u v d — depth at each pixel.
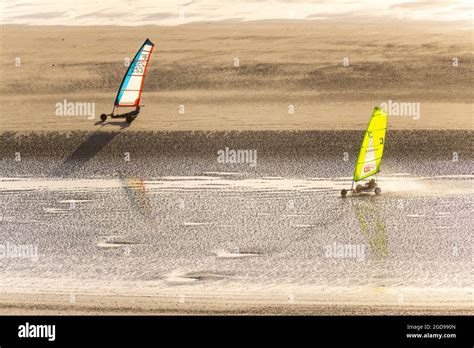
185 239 68.06
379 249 66.19
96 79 97.69
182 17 111.88
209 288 60.78
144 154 83.25
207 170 80.50
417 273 62.69
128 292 60.50
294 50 102.19
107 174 80.38
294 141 84.50
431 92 93.56
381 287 60.84
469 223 70.31
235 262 64.38
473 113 89.25
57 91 95.25
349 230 69.44
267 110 90.06
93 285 61.59
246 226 70.12
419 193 75.75
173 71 98.25
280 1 117.12
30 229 70.12
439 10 114.31
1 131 86.75
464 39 104.50
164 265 64.06
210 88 94.94
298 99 92.44
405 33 106.31
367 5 116.19
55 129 87.12
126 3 117.00
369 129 74.69
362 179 76.56
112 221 71.31
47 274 63.12
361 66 98.69
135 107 88.88
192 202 74.44
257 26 108.62
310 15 112.31
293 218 71.31
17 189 77.44
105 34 107.44
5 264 64.56
